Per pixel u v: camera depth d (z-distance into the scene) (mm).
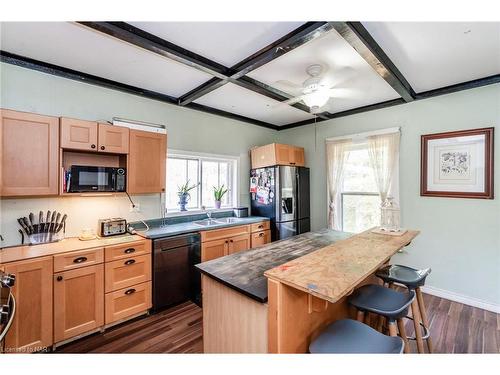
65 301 1957
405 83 2570
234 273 1454
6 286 1166
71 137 2207
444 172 2799
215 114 3713
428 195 2908
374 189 3443
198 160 3676
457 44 1930
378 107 3291
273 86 2740
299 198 3969
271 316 1132
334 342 1124
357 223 3600
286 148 3939
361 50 1874
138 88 2857
